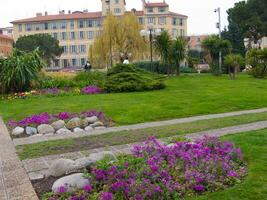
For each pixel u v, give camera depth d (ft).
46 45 282.97
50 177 19.20
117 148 25.30
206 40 104.37
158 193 15.64
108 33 142.82
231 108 45.03
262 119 35.29
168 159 19.52
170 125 34.22
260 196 15.69
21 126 35.06
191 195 16.24
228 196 15.76
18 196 16.76
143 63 109.40
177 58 98.58
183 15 327.47
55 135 31.81
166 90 63.16
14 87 64.34
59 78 72.79
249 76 97.71
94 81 71.61
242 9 181.68
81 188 16.53
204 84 73.72
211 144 21.74
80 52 316.81
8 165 22.02
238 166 19.81
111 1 303.27
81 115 38.86
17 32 330.13
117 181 16.40
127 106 44.93
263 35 180.65
